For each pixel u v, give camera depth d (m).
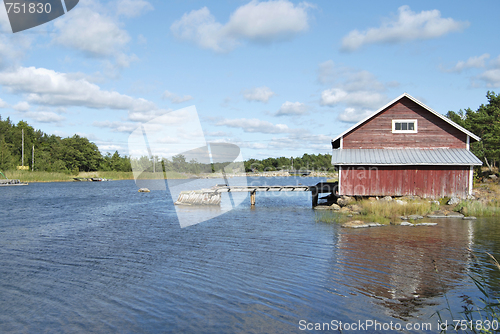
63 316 7.29
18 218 22.20
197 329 6.61
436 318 6.88
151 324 6.87
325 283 8.88
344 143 26.27
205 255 11.84
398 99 25.44
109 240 14.80
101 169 104.31
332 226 17.53
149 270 10.28
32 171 86.00
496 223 17.73
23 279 9.67
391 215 19.97
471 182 23.67
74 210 26.47
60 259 11.76
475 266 10.13
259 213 23.33
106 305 7.81
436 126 25.22
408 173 24.52
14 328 6.80
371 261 10.77
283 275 9.55
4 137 94.88
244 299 7.98
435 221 18.52
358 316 7.03
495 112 41.50
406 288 8.48
